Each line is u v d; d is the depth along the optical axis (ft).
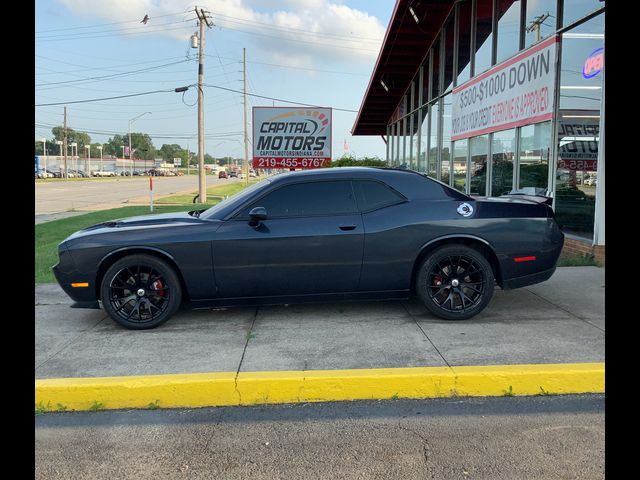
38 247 36.50
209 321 18.76
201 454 10.96
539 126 30.50
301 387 13.25
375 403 13.14
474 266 17.99
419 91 58.90
